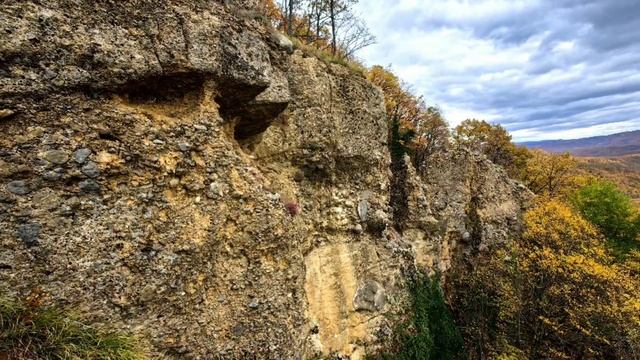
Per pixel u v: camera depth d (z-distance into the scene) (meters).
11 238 4.97
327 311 13.61
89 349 5.04
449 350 19.28
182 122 7.06
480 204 28.14
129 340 5.50
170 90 7.33
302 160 13.12
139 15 6.62
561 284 21.58
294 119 12.91
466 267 26.64
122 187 6.02
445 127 44.62
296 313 8.47
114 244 5.74
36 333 4.71
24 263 5.00
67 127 5.64
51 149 5.43
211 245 6.98
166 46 6.89
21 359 4.39
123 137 6.15
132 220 5.99
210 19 7.79
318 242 13.83
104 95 6.20
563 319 22.17
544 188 46.56
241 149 10.07
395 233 19.05
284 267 8.37
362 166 16.00
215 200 7.20
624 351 18.56
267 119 10.26
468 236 26.59
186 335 6.35
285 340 7.92
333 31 26.58
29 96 5.36
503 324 23.81
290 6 25.28
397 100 41.38
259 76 8.58
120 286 5.69
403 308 17.06
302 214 12.99
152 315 5.96
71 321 5.06
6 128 5.18
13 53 5.22
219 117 7.84
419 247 22.42
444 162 27.11
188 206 6.77
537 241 25.02
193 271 6.61
